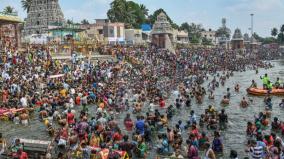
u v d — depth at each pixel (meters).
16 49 52.97
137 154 22.22
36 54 51.59
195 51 101.75
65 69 49.72
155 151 23.50
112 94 39.50
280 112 36.22
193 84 55.69
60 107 36.47
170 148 23.08
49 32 74.12
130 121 28.66
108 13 125.69
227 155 22.88
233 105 40.72
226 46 159.38
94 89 41.62
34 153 21.39
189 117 32.50
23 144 21.53
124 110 36.88
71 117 28.47
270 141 21.30
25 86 39.06
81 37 80.50
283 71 89.25
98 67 54.09
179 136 23.27
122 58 65.88
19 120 30.66
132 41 95.56
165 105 39.81
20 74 42.62
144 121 25.52
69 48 63.72
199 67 81.31
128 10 127.19
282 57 147.62
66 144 22.84
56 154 21.78
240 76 77.12
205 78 69.81
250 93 48.81
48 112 32.12
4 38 56.66
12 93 36.72
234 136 27.33
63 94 39.16
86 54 63.28
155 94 43.00
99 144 22.38
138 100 38.50
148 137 25.25
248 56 124.06
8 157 21.03
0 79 39.75
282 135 26.66
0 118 31.86
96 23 102.94
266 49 162.38
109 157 19.69
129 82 50.53
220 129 29.30
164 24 99.81
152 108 36.59
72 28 73.62
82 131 23.95
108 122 26.20
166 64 73.81
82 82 46.34
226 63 94.81
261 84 62.53
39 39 69.00
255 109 38.09
